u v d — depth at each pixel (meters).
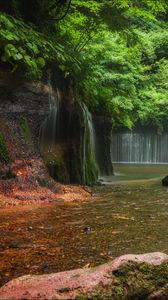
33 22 10.13
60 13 11.59
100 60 18.50
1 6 9.08
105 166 17.34
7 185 8.44
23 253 4.59
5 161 8.81
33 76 9.31
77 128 11.90
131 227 6.04
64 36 12.46
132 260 2.79
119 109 21.42
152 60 26.52
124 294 2.59
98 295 2.53
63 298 2.47
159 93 24.97
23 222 6.29
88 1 11.69
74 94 12.35
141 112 24.81
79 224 6.23
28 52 7.77
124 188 11.78
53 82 10.86
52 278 2.71
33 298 2.47
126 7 12.41
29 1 10.01
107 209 7.65
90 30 13.41
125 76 20.11
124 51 19.69
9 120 9.76
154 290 2.68
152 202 8.65
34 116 10.32
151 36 25.98
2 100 9.41
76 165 11.80
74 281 2.61
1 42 6.88
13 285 2.69
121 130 27.00
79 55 11.48
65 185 10.53
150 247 4.87
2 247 4.84
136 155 27.06
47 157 10.80
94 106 16.27
